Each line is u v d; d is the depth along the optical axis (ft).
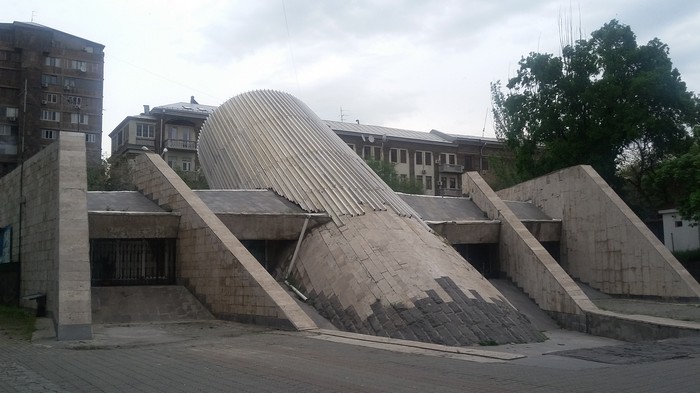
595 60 123.24
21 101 193.26
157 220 73.87
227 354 40.52
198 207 72.74
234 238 66.95
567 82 123.54
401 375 32.19
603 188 98.07
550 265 83.25
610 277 95.61
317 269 73.51
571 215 104.17
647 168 128.36
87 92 205.67
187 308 68.80
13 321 62.13
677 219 116.78
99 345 46.11
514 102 133.39
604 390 28.22
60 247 55.26
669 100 116.88
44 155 68.33
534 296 85.20
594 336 71.00
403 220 79.15
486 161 238.07
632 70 121.60
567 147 125.08
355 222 77.00
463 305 64.03
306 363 36.40
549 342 63.98
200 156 111.75
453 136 237.86
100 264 73.92
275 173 90.27
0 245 86.99
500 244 95.09
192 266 71.77
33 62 195.62
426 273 67.56
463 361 37.88
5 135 190.90
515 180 165.07
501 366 36.01
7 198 84.38
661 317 69.41
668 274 85.40
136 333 54.70
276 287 59.26
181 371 33.42
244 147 98.17
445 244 79.77
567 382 30.35
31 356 40.70
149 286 72.95
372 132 217.77
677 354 42.45
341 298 68.08
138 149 188.65
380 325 62.13
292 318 54.90
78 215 58.29
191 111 197.26
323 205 81.46
